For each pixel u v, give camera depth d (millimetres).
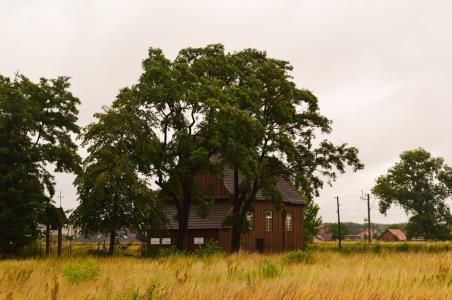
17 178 42625
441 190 108438
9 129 43969
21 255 43500
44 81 47781
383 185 110438
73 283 12820
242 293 10164
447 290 11695
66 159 46250
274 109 46094
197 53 46406
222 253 32625
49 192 45219
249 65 47969
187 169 42469
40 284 11609
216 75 45750
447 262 22766
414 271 17125
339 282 12609
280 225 62500
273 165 47562
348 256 30281
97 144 40000
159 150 41094
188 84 42062
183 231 44406
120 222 39000
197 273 16062
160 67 41438
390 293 10492
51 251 48156
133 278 14547
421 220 106188
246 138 42062
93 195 37750
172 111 42812
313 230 84562
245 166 41031
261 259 24750
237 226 47781
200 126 42719
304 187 46062
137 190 38469
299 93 46750
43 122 46938
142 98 41312
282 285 11195
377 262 23734
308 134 47844
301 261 24969
